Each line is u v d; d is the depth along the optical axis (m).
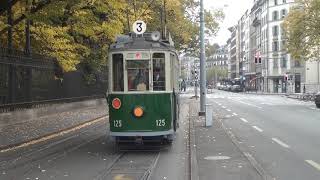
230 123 24.69
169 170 11.53
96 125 24.23
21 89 24.39
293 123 24.19
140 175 10.88
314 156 13.38
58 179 10.46
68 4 19.28
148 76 14.80
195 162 12.52
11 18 21.73
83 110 34.34
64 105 32.25
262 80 119.94
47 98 28.44
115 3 21.75
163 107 14.79
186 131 20.78
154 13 36.81
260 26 124.31
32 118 25.56
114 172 11.30
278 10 108.62
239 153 14.10
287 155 13.60
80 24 24.12
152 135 14.70
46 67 27.95
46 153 14.62
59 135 19.59
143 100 14.75
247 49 149.12
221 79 177.00
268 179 10.14
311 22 47.72
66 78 32.75
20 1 19.92
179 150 15.05
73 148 15.77
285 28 50.34
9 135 18.36
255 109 37.75
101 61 38.53
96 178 10.51
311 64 97.56
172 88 15.32
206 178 10.35
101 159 13.38
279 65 107.50
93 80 40.44
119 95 14.80
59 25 26.44
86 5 21.16
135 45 14.91
